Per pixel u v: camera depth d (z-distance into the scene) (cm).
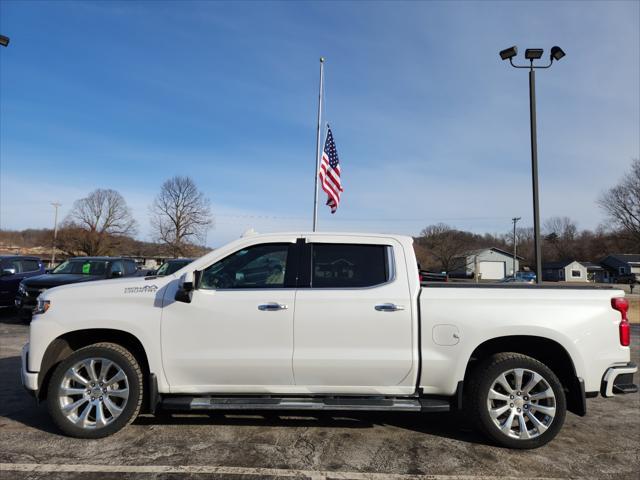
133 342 445
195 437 420
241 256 441
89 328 418
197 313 414
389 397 419
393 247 441
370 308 412
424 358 408
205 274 434
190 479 343
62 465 361
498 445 414
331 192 1393
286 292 420
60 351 434
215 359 409
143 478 343
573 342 405
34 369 416
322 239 443
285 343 411
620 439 439
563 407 401
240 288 427
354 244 442
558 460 388
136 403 413
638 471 369
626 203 5350
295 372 410
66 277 1130
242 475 351
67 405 412
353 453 395
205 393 417
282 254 441
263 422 462
